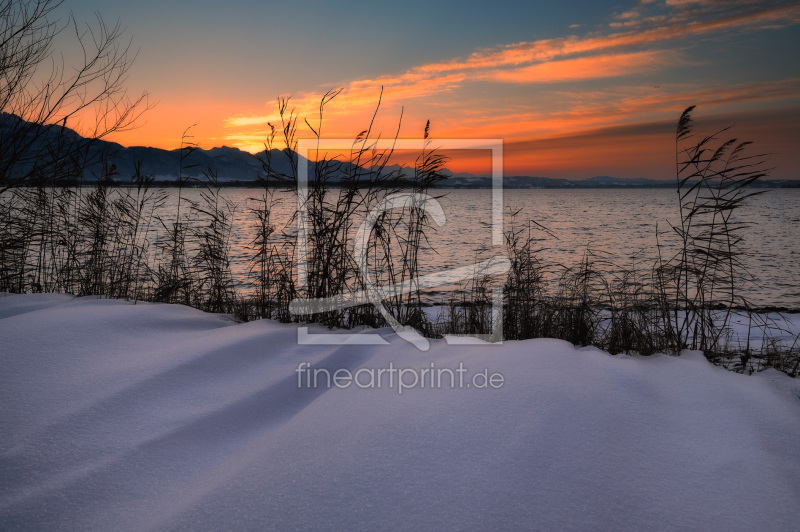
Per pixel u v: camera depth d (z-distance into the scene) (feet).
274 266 21.33
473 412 10.31
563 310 20.04
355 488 7.86
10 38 20.48
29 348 12.60
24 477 8.02
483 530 6.89
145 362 12.54
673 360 14.99
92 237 23.03
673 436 9.97
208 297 23.47
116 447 9.09
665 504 7.70
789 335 26.04
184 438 9.65
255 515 7.20
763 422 10.70
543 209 253.24
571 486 7.95
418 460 8.62
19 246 21.89
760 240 99.25
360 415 10.46
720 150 17.88
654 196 563.89
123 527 7.06
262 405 11.43
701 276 18.92
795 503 7.82
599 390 11.62
